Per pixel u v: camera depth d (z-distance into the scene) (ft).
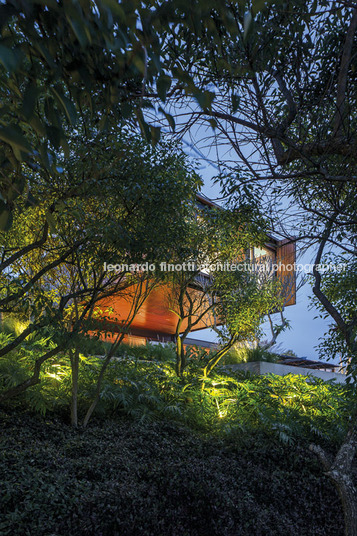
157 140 4.14
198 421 24.50
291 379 31.07
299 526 16.94
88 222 15.72
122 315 45.70
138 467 16.76
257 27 6.22
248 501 16.98
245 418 24.63
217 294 27.96
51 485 13.69
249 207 12.42
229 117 7.66
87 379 23.94
